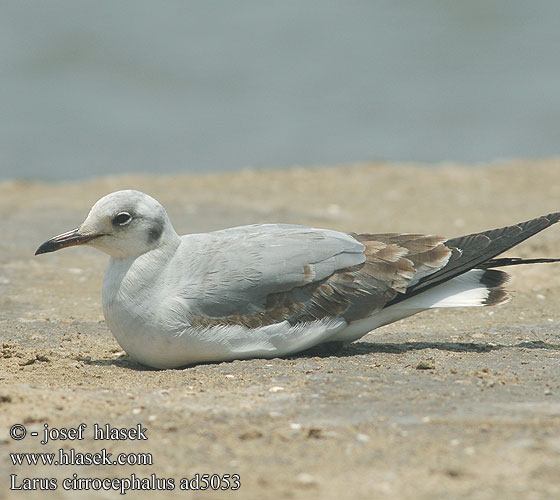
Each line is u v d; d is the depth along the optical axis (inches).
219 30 1982.0
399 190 965.2
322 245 478.6
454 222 836.6
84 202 919.7
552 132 1488.7
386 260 483.5
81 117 1566.2
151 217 463.5
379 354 487.5
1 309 606.9
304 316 471.2
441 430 364.8
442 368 456.4
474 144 1445.6
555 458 336.5
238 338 464.4
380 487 318.7
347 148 1432.1
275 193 954.7
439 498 310.5
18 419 383.9
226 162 1386.6
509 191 955.3
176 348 461.7
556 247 746.2
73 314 599.8
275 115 1574.8
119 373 463.2
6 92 1662.2
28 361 480.1
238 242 476.4
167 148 1437.0
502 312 602.5
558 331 554.3
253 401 406.3
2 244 767.1
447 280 490.3
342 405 398.3
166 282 461.7
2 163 1364.4
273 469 334.6
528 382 430.6
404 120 1546.5
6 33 1898.4
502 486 317.4
